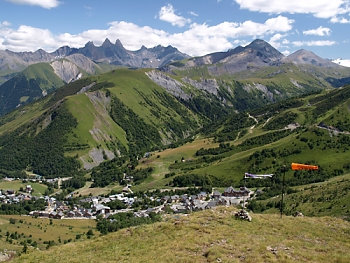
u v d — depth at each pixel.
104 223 158.88
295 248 39.75
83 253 46.75
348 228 48.28
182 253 40.03
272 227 48.28
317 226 49.06
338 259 36.72
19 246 113.44
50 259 45.62
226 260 36.34
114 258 42.16
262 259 36.19
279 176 194.62
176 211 160.38
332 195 117.38
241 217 51.59
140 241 46.91
